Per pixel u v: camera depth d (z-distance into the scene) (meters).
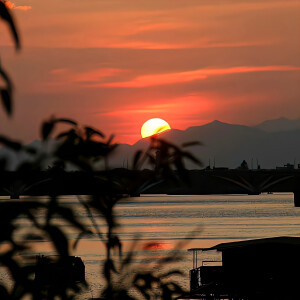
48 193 12.98
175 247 15.09
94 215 14.15
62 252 12.86
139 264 14.77
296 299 117.56
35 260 12.73
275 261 121.69
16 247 12.31
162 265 14.91
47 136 13.14
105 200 13.96
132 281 14.57
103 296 14.21
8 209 12.22
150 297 14.55
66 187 13.23
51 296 13.03
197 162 14.06
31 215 12.49
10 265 12.29
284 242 120.38
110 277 14.45
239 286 121.56
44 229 12.59
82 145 13.55
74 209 13.18
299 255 119.56
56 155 13.09
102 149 13.77
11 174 12.26
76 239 13.49
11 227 12.27
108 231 14.38
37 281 12.73
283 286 119.31
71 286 13.34
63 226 12.98
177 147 14.05
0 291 12.52
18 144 12.37
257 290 120.19
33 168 12.48
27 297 12.73
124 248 14.77
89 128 13.87
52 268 12.86
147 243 14.99
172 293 14.58
